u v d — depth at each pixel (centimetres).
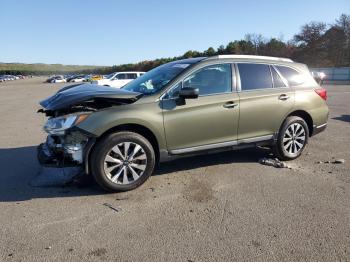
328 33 6359
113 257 315
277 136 585
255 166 575
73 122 435
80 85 538
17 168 573
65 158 452
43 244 336
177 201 437
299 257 315
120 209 414
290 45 7006
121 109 454
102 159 445
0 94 2766
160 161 491
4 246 332
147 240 344
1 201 436
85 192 465
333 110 1303
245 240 344
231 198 446
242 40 7275
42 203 431
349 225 374
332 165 586
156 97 477
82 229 366
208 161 601
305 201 436
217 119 516
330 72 4872
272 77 582
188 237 350
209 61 523
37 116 1259
